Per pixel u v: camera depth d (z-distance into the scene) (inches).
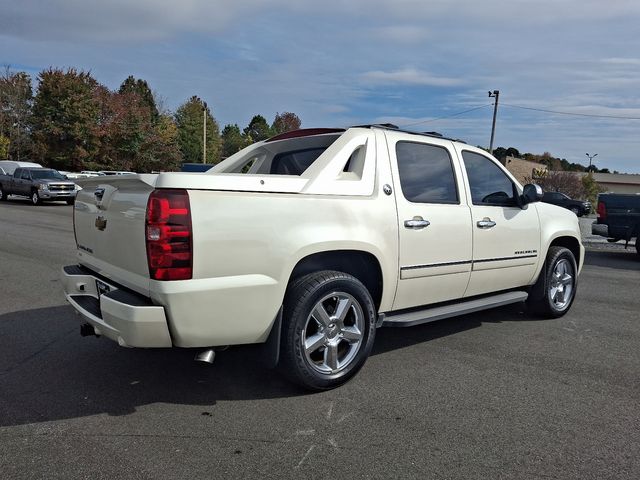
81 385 150.3
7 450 114.9
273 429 126.2
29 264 335.9
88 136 1732.3
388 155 163.5
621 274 373.7
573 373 167.0
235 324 128.7
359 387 152.3
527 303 232.8
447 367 170.1
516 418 134.7
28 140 1806.1
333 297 147.0
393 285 161.5
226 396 144.5
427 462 113.2
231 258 125.7
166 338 122.9
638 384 159.0
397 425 129.5
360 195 152.6
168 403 139.6
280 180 137.0
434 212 171.0
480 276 191.2
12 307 231.3
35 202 930.7
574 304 266.1
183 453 114.8
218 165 210.4
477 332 210.5
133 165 1865.2
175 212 118.8
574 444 122.1
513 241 202.7
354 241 147.2
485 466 112.1
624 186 3149.6
